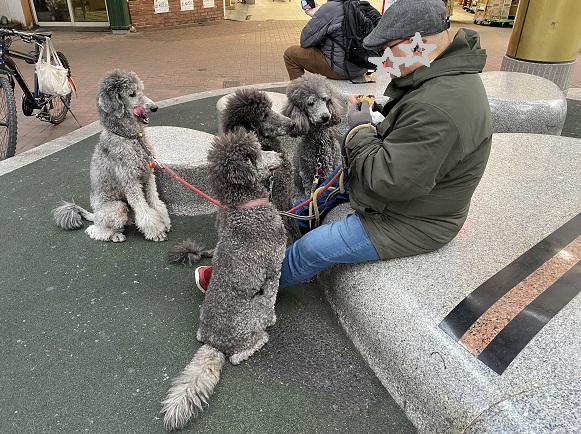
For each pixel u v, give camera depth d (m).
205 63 8.97
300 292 2.87
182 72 8.30
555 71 5.75
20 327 2.59
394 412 2.10
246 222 2.24
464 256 2.39
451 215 2.23
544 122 4.45
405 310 2.12
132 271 3.06
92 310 2.71
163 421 2.02
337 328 2.57
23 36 4.86
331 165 3.42
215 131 5.42
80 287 2.91
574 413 1.55
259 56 9.59
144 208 3.32
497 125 4.53
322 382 2.24
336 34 4.99
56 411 2.11
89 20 11.87
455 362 1.86
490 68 8.76
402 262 2.36
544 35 5.58
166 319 2.65
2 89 4.63
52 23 11.86
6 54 4.89
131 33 11.62
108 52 9.66
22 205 3.84
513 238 2.55
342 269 2.54
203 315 2.31
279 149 3.00
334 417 2.07
